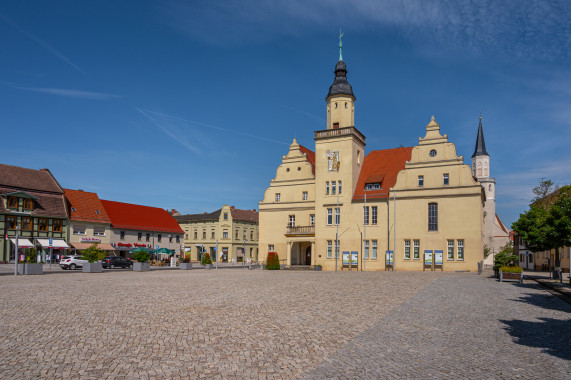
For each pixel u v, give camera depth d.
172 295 20.44
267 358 9.67
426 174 51.66
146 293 21.22
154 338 11.31
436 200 50.59
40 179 69.19
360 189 56.50
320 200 57.66
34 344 10.57
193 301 18.28
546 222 33.72
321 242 56.94
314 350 10.43
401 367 9.14
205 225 97.38
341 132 57.22
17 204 63.12
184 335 11.70
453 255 49.19
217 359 9.52
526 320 14.92
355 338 11.72
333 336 11.91
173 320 13.77
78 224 70.31
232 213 95.00
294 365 9.20
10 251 61.94
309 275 37.56
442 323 14.04
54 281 28.86
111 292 21.58
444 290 24.19
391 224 52.91
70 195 73.19
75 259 51.94
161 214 90.44
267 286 25.64
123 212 81.69
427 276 36.59
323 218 57.25
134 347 10.40
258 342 11.08
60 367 8.80
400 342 11.34
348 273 42.41
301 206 61.38
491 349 10.73
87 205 74.06
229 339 11.34
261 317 14.56
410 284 27.64
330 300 19.19
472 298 20.78
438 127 51.94
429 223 50.91
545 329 13.34
